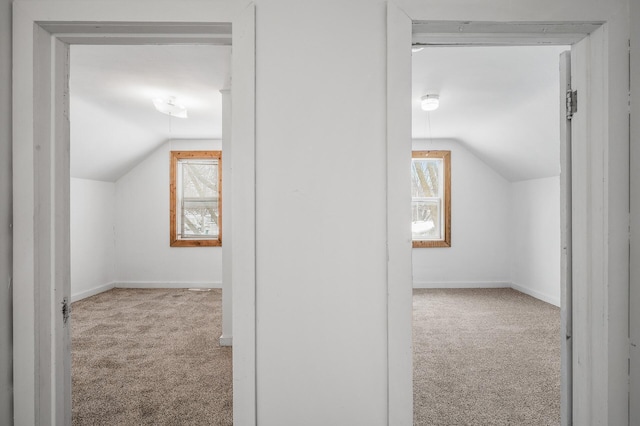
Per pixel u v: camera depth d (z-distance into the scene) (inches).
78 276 185.9
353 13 48.3
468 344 122.1
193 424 76.1
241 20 47.3
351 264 48.5
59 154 50.0
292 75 48.2
